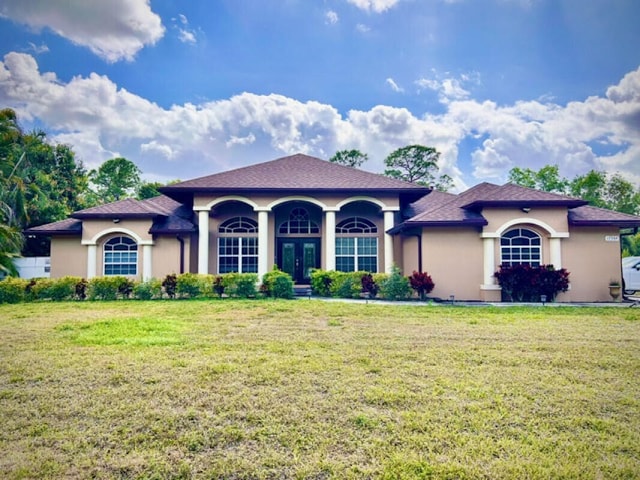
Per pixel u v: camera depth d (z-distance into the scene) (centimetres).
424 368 646
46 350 757
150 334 905
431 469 352
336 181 2014
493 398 516
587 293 1653
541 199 1645
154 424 443
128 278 1742
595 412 477
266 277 1719
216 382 575
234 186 1912
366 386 561
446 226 1662
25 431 427
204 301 1534
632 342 837
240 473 349
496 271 1627
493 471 350
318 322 1084
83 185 3819
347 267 2077
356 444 398
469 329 982
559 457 374
